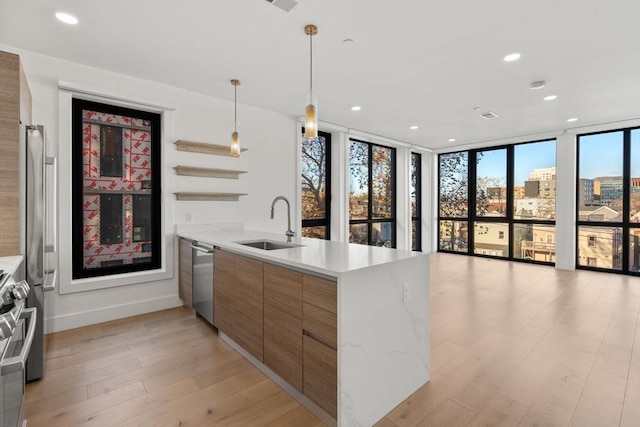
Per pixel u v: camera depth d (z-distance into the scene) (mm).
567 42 2535
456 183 7246
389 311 1788
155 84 3389
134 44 2600
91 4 2068
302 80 3348
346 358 1556
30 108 2551
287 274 1876
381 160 6609
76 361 2314
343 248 2381
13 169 1896
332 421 1634
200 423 1682
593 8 2088
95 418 1706
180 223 3586
